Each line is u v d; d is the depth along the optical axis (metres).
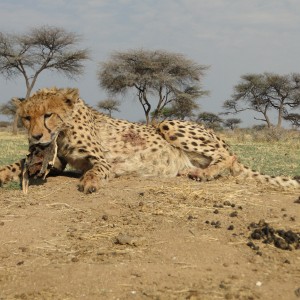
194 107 68.75
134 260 6.00
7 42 61.69
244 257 6.12
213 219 7.44
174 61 65.19
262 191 9.06
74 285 5.37
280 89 75.62
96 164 9.96
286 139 37.28
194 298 4.98
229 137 40.81
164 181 9.88
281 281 5.46
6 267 5.88
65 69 64.75
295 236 6.65
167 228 7.06
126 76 63.34
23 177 9.34
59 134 10.16
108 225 7.24
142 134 10.96
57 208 8.09
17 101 9.86
